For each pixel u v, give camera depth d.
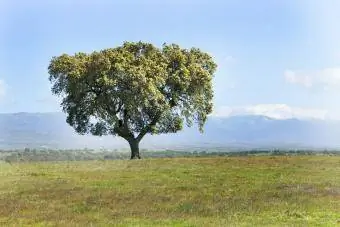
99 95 60.88
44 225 22.70
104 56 60.47
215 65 68.88
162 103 61.81
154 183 34.84
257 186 32.62
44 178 38.59
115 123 61.62
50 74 62.53
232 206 25.89
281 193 29.56
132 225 22.14
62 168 45.88
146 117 63.81
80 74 60.56
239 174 39.03
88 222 23.02
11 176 40.19
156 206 26.39
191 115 66.75
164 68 62.69
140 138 64.69
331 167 42.69
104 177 38.41
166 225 22.02
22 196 30.58
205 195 29.53
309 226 21.36
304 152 71.06
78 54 63.91
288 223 21.92
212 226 21.56
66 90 61.88
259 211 24.56
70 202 28.20
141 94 59.47
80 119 63.34
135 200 28.30
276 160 49.56
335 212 24.03
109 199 28.78
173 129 66.06
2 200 29.28
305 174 38.28
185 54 67.06
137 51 64.69
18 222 23.55
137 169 43.56
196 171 41.47
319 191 29.97
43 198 29.72
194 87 65.00
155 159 53.84
